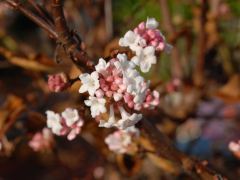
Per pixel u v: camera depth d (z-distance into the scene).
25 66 0.38
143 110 0.25
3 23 0.60
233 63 0.53
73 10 0.47
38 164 0.64
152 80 0.44
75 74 0.32
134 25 0.46
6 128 0.36
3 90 0.47
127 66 0.21
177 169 0.36
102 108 0.21
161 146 0.27
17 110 0.37
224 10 0.48
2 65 0.41
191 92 0.45
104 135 0.38
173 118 0.43
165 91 0.41
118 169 0.45
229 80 0.47
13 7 0.25
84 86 0.22
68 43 0.24
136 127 0.28
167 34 0.44
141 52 0.22
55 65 0.38
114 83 0.21
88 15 0.49
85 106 0.26
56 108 0.40
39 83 0.42
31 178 0.63
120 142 0.30
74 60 0.24
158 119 0.43
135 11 0.44
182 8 0.52
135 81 0.21
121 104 0.22
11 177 0.64
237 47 0.53
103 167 0.48
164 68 0.51
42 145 0.37
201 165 0.28
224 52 0.51
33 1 0.25
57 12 0.23
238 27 0.53
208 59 0.54
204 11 0.41
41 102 0.42
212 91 0.46
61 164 0.62
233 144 0.29
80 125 0.25
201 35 0.42
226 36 0.53
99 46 0.45
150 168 0.48
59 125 0.25
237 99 0.43
